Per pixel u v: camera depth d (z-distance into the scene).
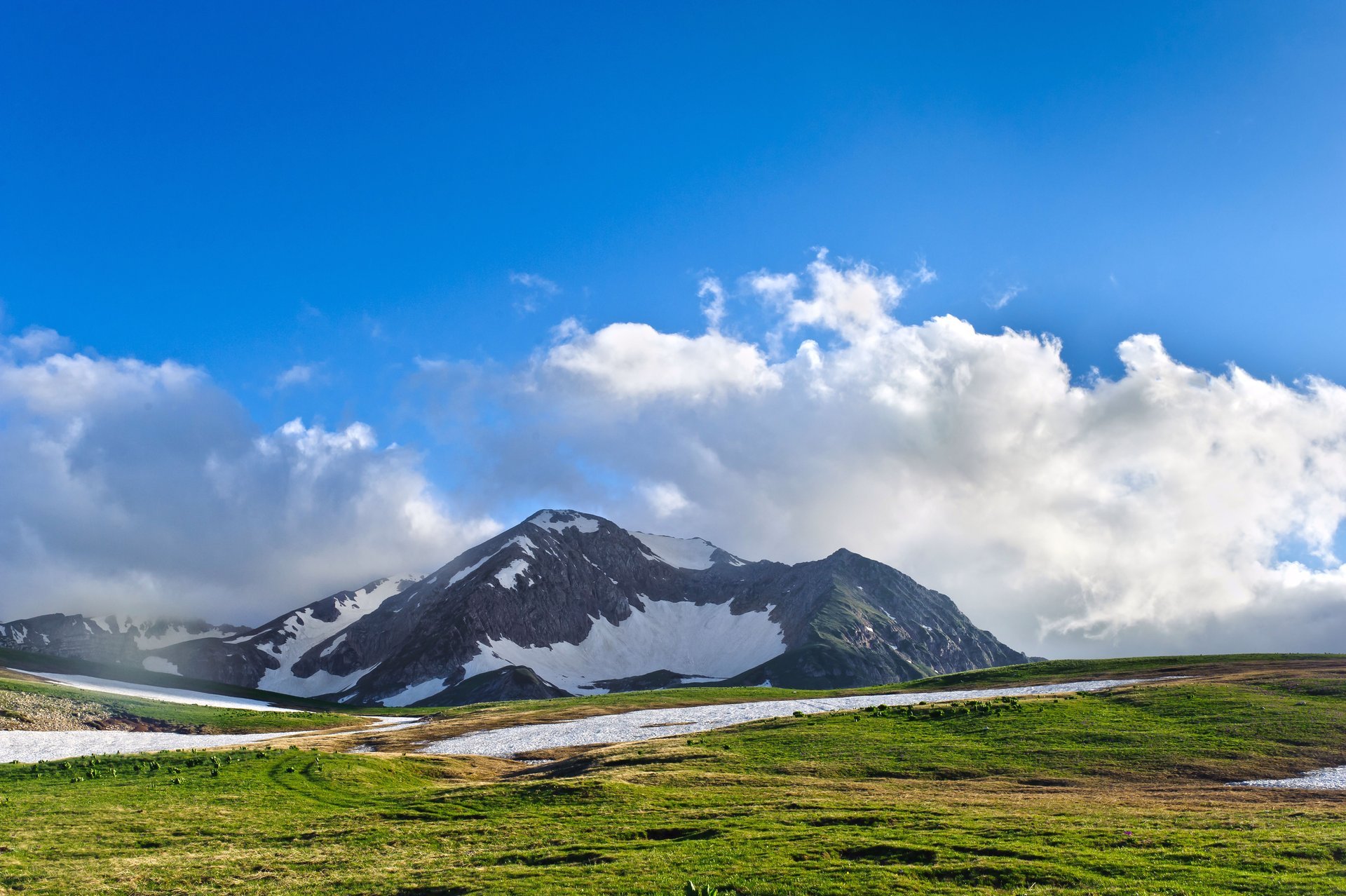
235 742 103.50
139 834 47.12
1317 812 42.25
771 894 30.97
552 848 40.28
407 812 51.06
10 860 41.66
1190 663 126.44
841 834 39.62
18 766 69.88
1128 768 58.72
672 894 31.14
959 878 32.09
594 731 100.06
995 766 60.50
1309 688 82.38
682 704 137.12
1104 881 30.98
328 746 99.62
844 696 132.50
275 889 35.88
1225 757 60.00
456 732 108.62
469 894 33.25
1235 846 34.78
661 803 49.94
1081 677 125.88
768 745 70.88
